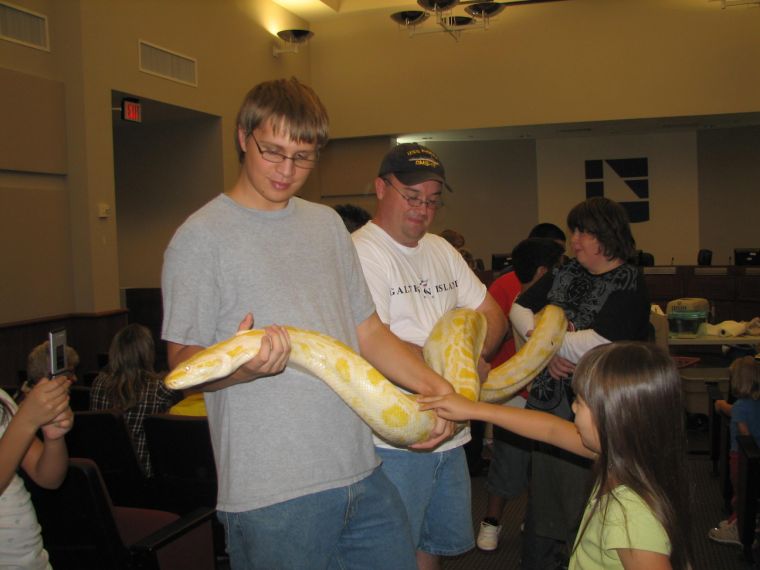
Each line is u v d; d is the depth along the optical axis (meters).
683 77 11.74
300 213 1.97
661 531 1.74
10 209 7.58
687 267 10.70
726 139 15.79
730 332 6.77
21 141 7.62
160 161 11.38
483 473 5.84
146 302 11.06
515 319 3.46
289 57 12.64
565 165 16.62
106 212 8.46
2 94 7.38
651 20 11.81
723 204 15.91
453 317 2.64
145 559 2.46
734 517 4.41
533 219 16.91
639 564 1.72
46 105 7.96
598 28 12.04
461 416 2.15
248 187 1.88
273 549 1.73
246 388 1.77
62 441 2.10
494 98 12.55
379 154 13.46
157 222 11.53
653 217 16.28
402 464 2.45
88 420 3.37
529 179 16.86
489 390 2.90
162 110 10.16
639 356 1.83
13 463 1.92
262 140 1.79
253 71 11.59
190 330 1.75
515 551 4.32
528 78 12.38
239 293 1.80
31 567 2.07
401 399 1.97
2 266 7.48
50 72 8.08
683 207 16.11
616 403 1.80
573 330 3.12
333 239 2.04
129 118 8.92
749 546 4.04
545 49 12.28
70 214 8.32
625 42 11.95
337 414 1.88
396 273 2.64
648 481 1.77
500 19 12.41
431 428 2.09
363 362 1.90
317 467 1.79
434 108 12.84
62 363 2.02
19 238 7.69
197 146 11.11
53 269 8.11
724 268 10.50
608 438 1.82
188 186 11.26
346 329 2.01
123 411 4.09
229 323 1.81
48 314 8.03
